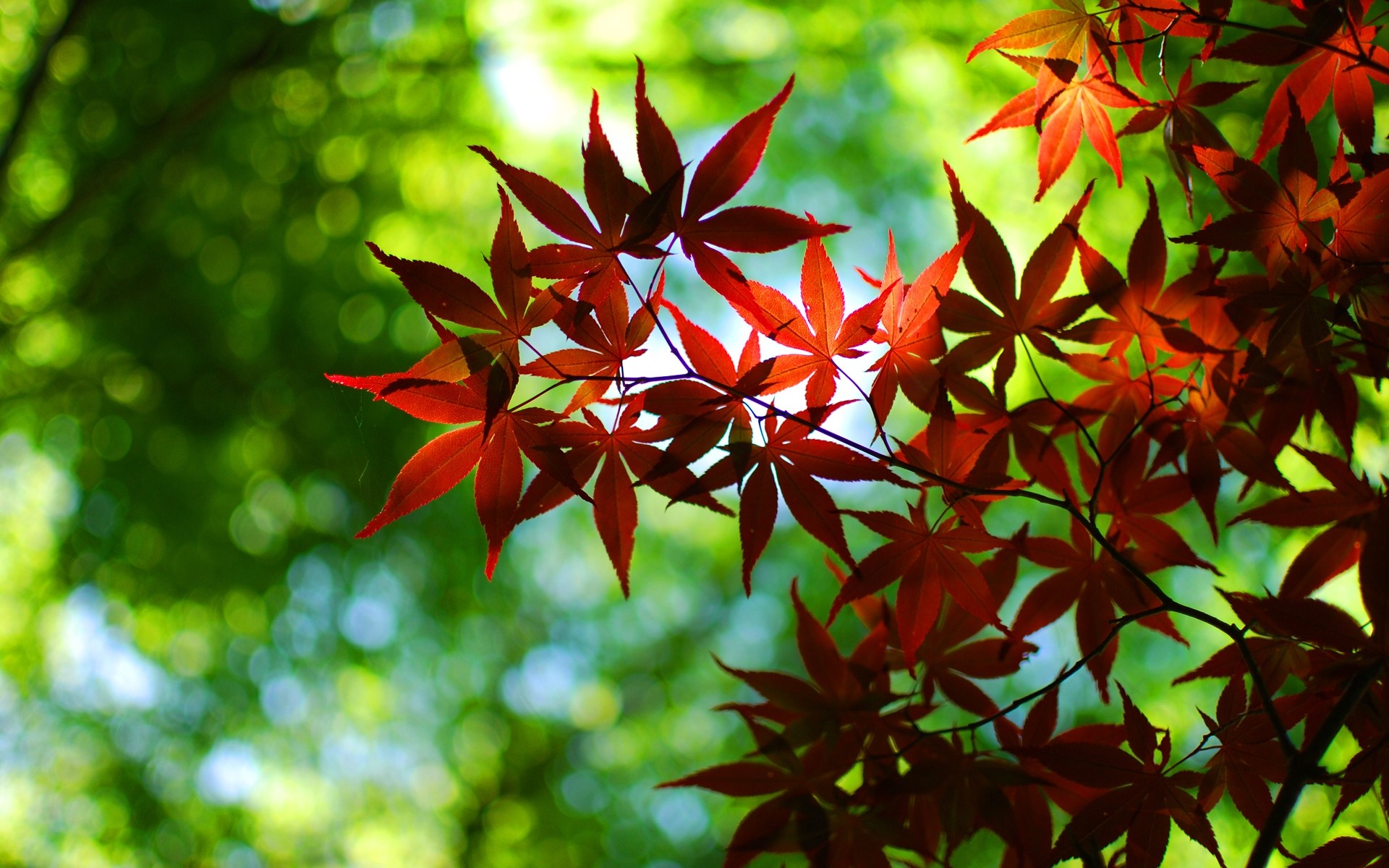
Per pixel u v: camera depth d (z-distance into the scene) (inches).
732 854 62.1
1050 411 64.6
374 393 50.4
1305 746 56.2
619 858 331.3
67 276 288.2
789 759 63.9
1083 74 66.3
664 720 366.0
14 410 282.8
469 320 49.8
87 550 273.4
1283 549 185.8
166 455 278.7
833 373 53.4
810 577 324.8
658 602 375.6
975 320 62.7
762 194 283.4
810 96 272.8
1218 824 164.1
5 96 270.8
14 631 282.0
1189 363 65.0
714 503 54.7
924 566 59.2
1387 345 57.2
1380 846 53.6
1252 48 60.1
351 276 281.9
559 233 49.6
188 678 283.1
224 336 283.3
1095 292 62.2
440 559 300.4
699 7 276.5
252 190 281.9
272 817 288.5
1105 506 67.7
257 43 270.7
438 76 282.0
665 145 48.9
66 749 273.9
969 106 242.4
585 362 51.8
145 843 262.7
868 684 64.8
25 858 261.4
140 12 265.1
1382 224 53.2
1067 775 57.6
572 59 281.9
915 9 241.6
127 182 279.7
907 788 61.1
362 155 281.6
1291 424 62.6
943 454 58.3
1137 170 183.2
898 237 273.7
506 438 53.1
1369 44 59.3
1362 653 53.5
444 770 326.6
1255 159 64.5
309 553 290.0
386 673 302.7
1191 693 205.6
